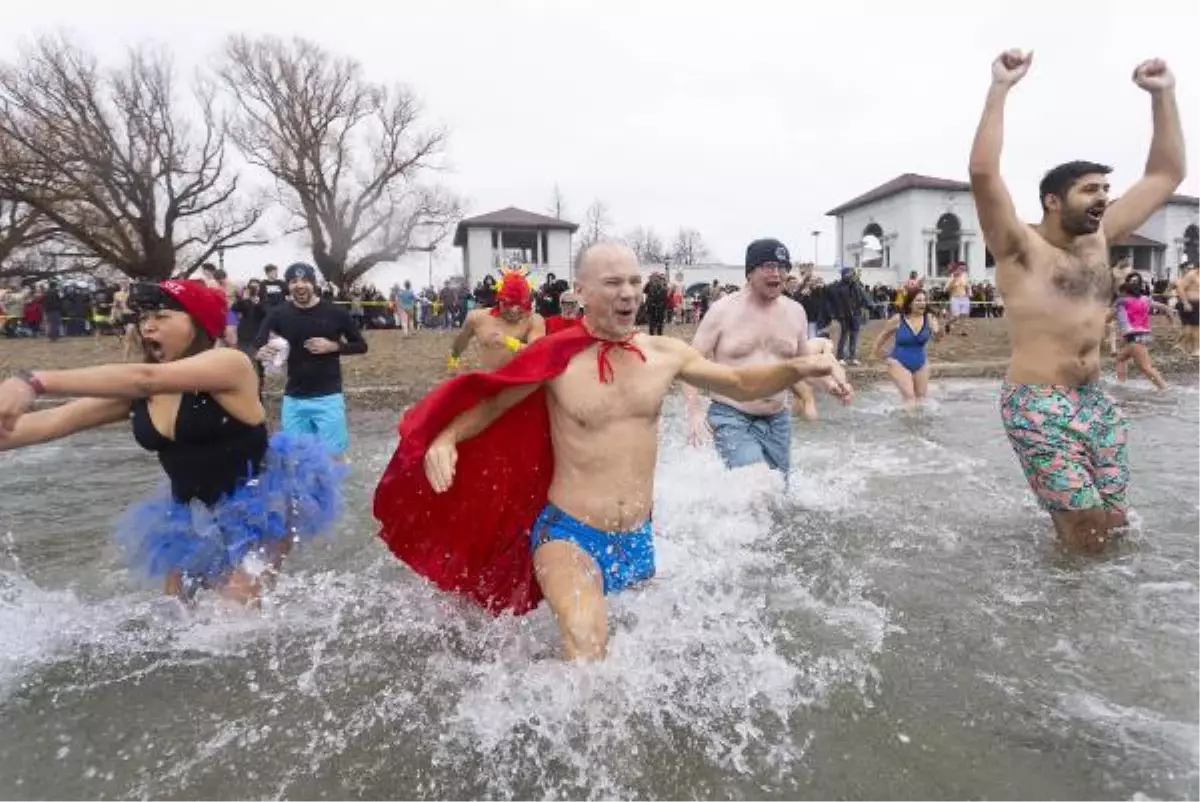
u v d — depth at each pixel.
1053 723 2.69
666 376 3.45
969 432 8.57
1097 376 4.50
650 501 3.51
